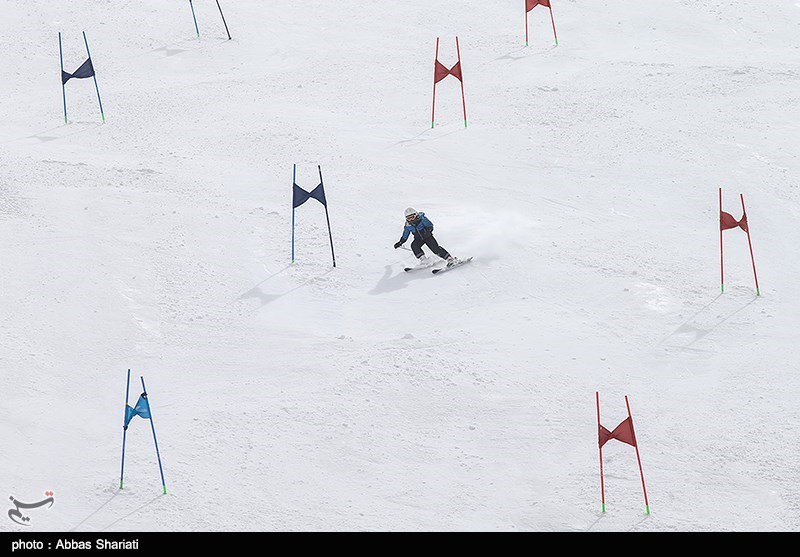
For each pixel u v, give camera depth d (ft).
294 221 221.05
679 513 132.87
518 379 163.73
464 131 274.57
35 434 145.28
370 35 355.77
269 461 141.79
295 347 172.96
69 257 196.24
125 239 205.36
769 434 149.59
